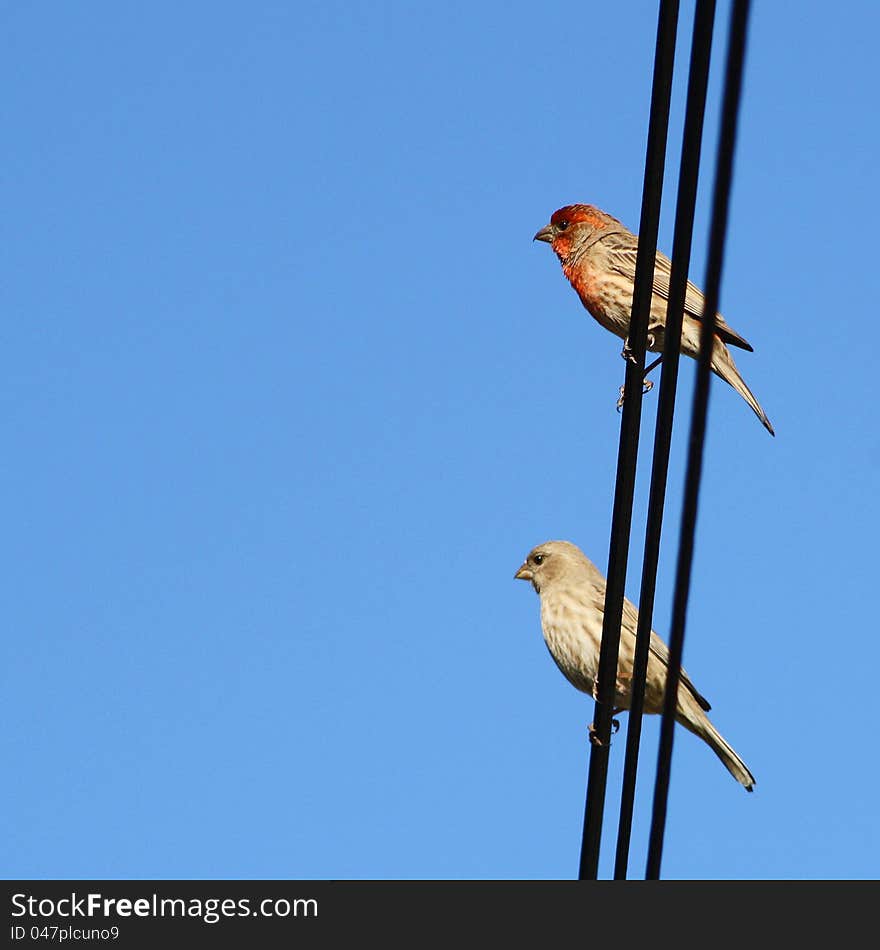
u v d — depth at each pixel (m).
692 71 8.74
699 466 8.45
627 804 10.66
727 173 7.51
